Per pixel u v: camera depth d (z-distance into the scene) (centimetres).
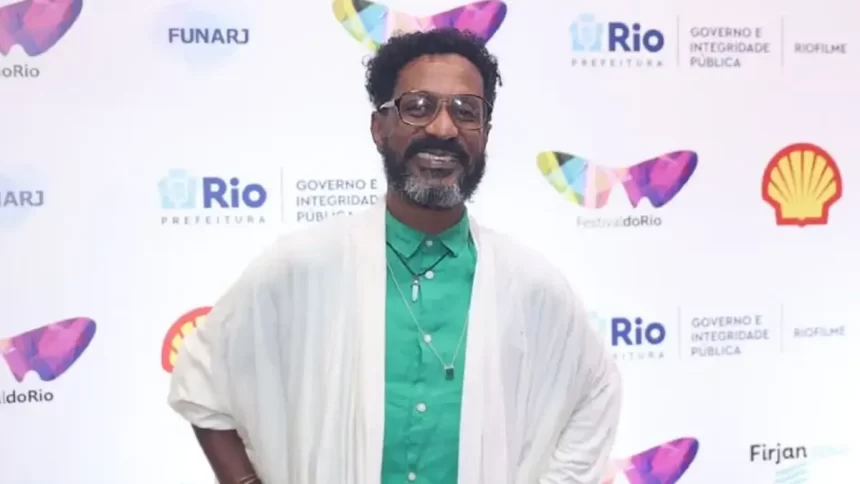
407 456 115
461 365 118
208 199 171
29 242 166
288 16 172
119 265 169
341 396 117
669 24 188
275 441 121
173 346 171
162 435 172
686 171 190
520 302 124
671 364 192
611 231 187
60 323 167
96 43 166
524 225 183
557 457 129
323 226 124
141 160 169
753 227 194
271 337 121
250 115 172
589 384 131
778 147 195
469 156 117
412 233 120
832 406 200
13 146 164
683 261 191
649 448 191
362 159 176
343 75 175
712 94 191
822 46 196
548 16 182
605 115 186
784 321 197
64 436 168
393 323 118
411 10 176
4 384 166
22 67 164
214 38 170
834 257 199
